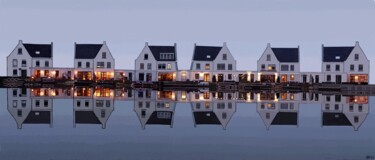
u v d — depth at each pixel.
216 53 87.06
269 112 32.53
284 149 17.97
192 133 21.78
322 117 29.81
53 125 23.84
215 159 15.98
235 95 54.38
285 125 25.45
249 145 18.75
